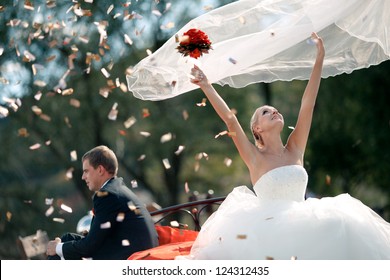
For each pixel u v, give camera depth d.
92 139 24.16
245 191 7.29
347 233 6.30
